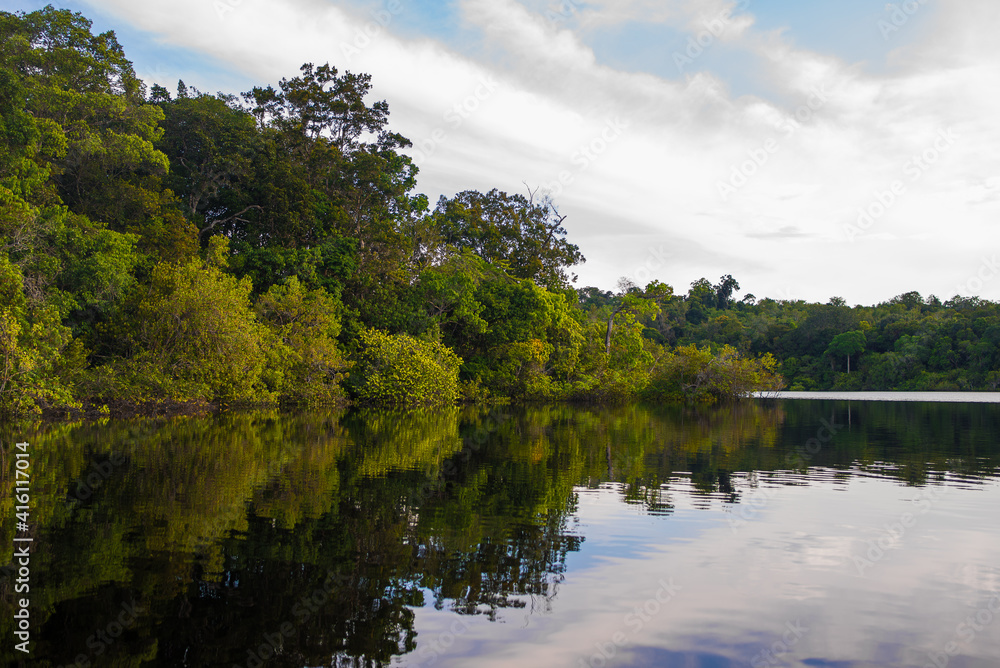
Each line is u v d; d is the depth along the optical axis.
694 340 90.31
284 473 12.79
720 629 5.65
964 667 4.98
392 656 5.07
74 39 28.39
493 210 57.00
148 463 13.47
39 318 21.42
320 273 36.75
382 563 7.32
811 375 84.00
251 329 28.56
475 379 42.31
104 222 28.39
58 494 10.46
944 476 13.48
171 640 5.29
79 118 28.31
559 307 46.84
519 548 7.98
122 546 7.70
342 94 43.62
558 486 12.09
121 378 24.06
